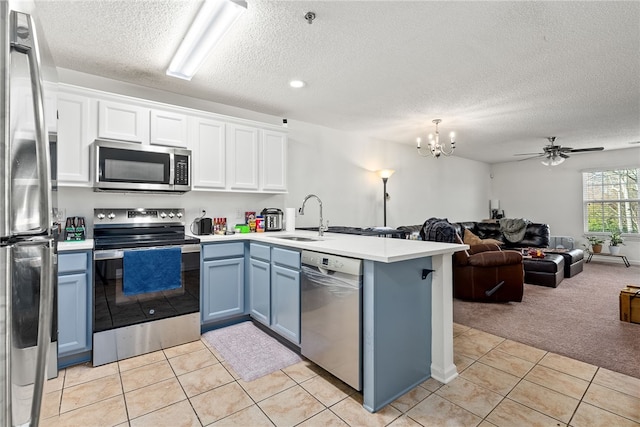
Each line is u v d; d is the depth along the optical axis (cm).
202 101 332
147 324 237
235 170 314
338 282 186
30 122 88
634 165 600
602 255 615
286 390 188
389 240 246
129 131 257
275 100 334
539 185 716
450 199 657
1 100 76
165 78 279
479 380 198
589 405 171
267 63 252
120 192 276
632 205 610
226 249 281
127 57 242
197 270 261
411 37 215
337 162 453
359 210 480
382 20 196
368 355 169
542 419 160
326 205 439
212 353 236
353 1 178
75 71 265
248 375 203
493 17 193
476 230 649
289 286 231
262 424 158
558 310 331
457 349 241
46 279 96
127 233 276
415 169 575
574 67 259
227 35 212
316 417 163
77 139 237
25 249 87
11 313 80
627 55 239
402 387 183
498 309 335
